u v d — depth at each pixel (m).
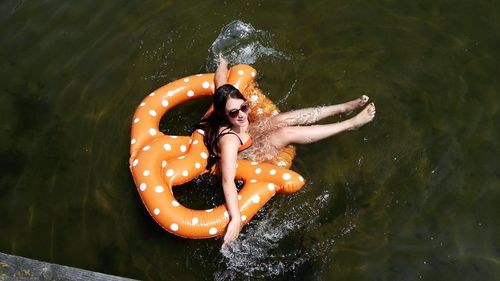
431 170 5.07
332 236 4.71
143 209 4.93
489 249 4.58
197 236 4.45
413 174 5.06
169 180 4.68
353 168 5.11
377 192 4.96
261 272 4.54
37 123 5.66
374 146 5.26
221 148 4.68
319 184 5.02
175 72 5.96
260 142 4.97
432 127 5.39
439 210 4.82
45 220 4.95
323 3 6.54
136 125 5.04
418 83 5.75
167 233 4.77
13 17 6.60
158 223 4.53
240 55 6.06
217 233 4.45
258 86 5.78
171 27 6.36
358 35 6.21
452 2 6.50
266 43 6.18
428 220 4.77
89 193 5.09
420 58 5.97
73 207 5.01
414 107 5.55
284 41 6.19
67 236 4.82
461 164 5.11
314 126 5.03
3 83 6.01
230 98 4.52
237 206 4.48
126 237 4.78
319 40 6.19
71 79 5.98
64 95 5.86
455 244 4.62
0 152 5.46
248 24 6.36
